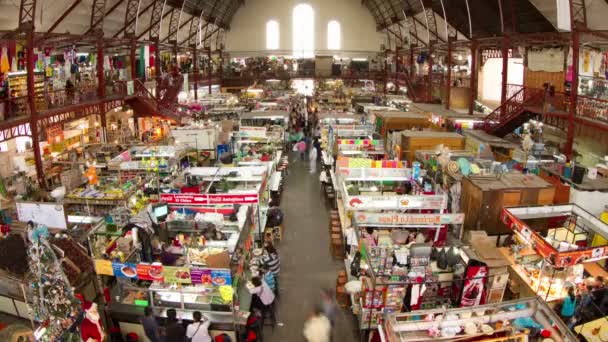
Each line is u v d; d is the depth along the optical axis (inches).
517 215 384.2
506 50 735.7
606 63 641.0
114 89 799.1
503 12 812.6
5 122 495.8
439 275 337.4
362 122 870.4
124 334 328.2
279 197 648.4
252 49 1695.4
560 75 746.2
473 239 359.9
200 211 420.5
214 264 320.8
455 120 762.8
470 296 325.1
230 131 816.9
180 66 1375.5
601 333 307.4
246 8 1665.8
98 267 322.7
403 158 617.9
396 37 1590.8
